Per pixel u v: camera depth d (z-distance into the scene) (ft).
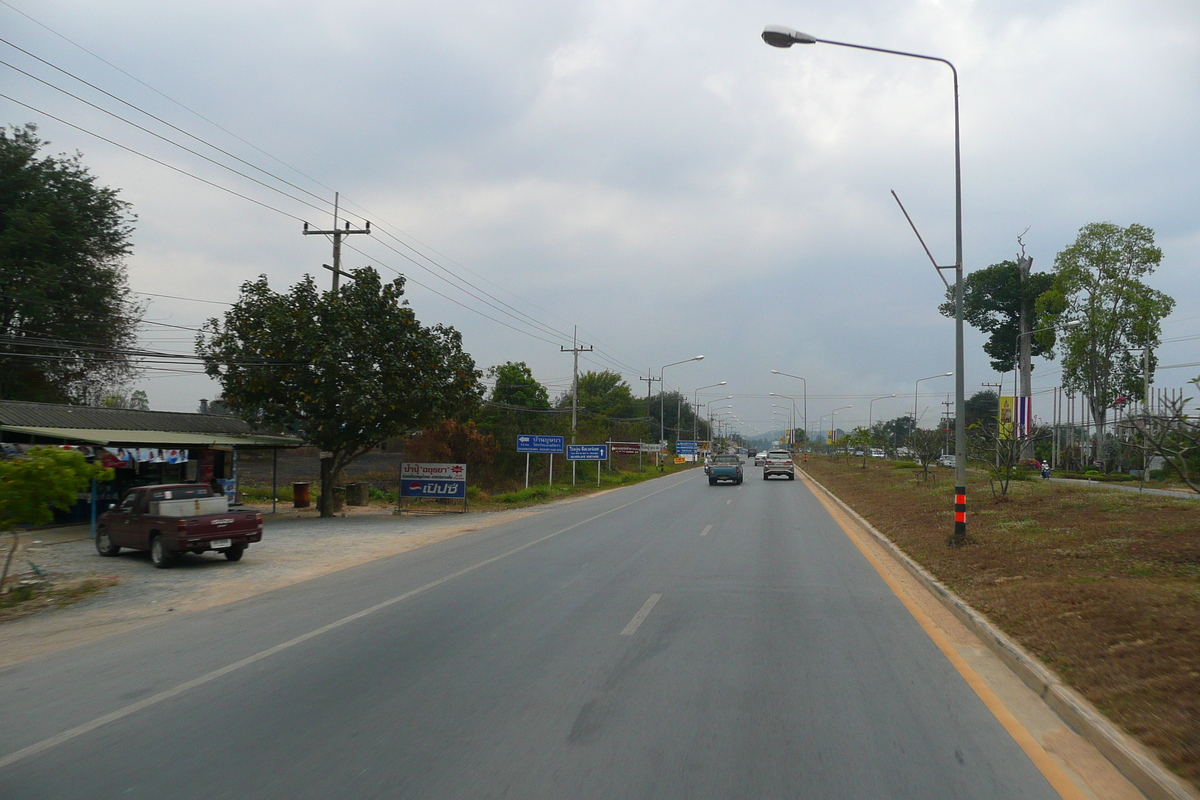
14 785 15.88
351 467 179.42
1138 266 186.19
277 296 90.48
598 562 48.88
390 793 15.11
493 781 15.61
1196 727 16.79
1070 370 194.29
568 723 19.07
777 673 23.45
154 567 52.24
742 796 14.85
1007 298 207.41
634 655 25.71
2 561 55.36
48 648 29.84
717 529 68.39
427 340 92.99
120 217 121.60
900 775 15.85
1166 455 39.14
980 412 347.36
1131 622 25.82
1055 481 128.57
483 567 47.80
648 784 15.40
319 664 25.27
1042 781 15.60
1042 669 22.57
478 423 184.14
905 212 52.60
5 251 106.42
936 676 23.15
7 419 74.18
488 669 24.17
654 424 426.10
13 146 111.34
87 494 82.12
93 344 112.98
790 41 48.60
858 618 31.65
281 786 15.55
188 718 19.99
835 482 144.36
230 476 97.35
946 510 72.08
